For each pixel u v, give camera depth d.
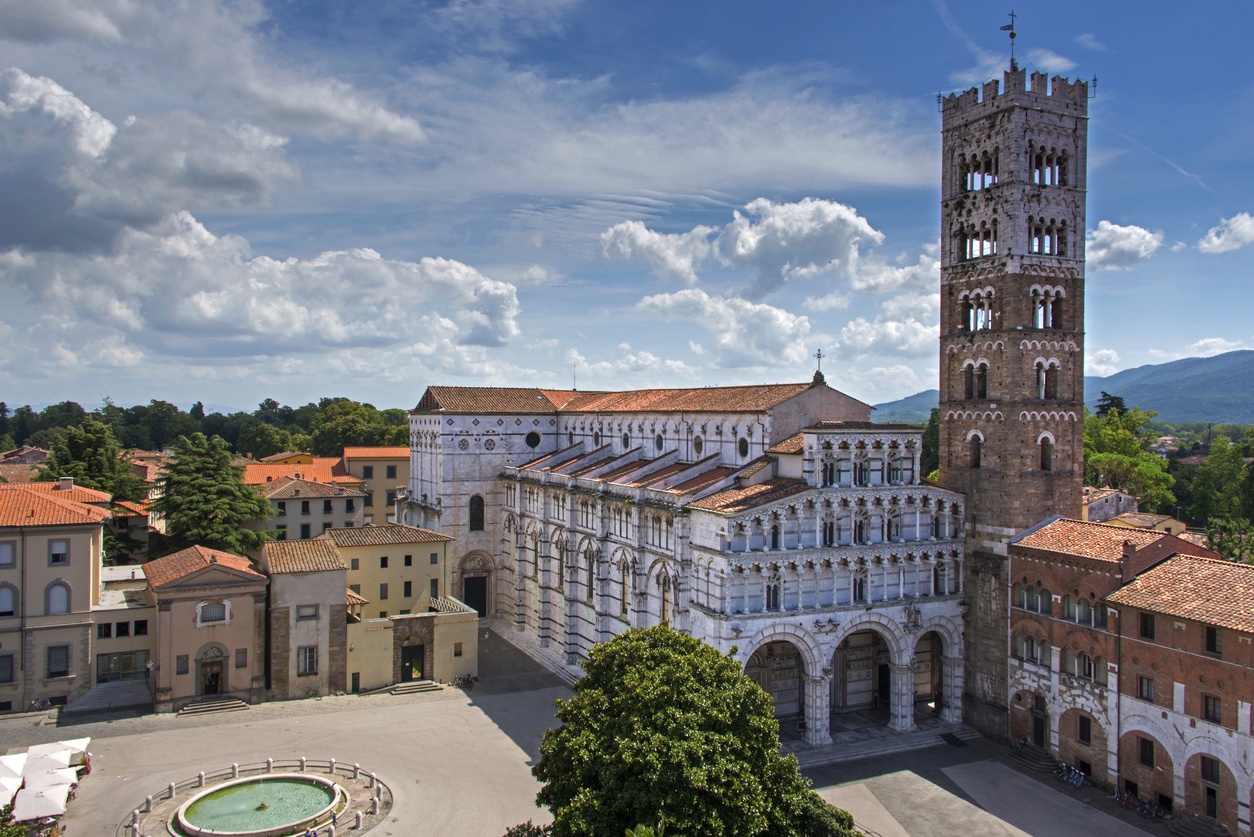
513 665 109.94
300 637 94.69
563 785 54.09
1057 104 89.00
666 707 54.12
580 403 136.50
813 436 84.75
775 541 83.06
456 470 130.12
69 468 148.88
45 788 63.97
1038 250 88.56
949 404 94.12
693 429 106.38
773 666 89.44
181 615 89.62
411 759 78.94
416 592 110.88
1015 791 75.25
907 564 88.69
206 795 70.06
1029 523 86.50
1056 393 89.12
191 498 121.56
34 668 88.62
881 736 86.25
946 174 95.69
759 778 53.91
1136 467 162.00
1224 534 108.56
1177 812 68.75
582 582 107.62
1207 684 66.62
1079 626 77.81
